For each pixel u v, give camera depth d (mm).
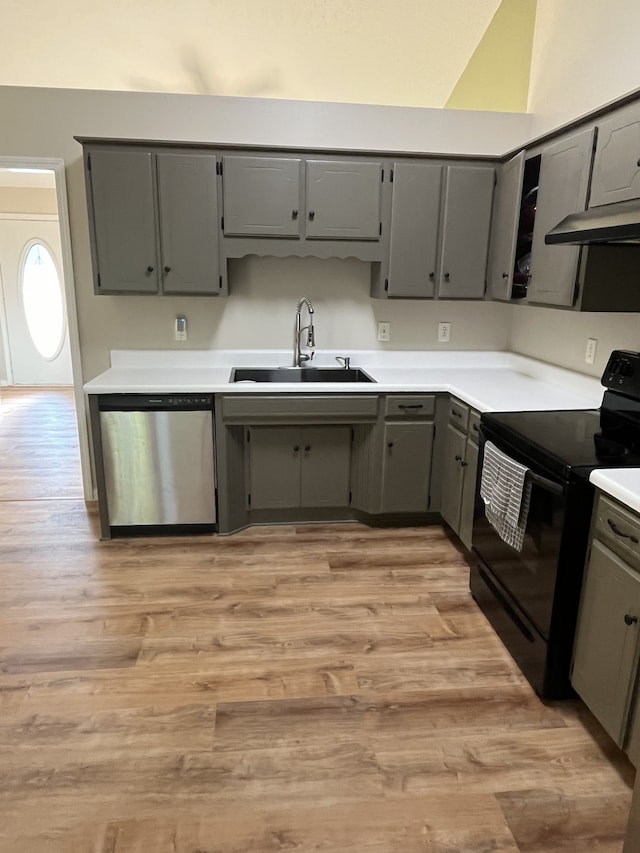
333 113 3275
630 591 1609
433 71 3668
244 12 3258
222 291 3156
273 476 3291
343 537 3256
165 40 3420
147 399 2977
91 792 1640
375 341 3643
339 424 3221
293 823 1559
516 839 1530
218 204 3043
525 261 3004
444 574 2873
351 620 2479
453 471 3066
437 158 3119
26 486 3969
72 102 3127
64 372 6906
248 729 1876
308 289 3521
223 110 3209
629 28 2551
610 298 2434
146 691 2037
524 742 1851
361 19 3301
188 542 3166
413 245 3205
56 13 3248
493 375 3438
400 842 1513
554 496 1880
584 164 2365
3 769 1708
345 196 3104
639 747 1362
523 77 3414
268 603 2598
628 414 2238
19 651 2242
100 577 2795
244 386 3004
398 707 1985
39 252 6566
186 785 1667
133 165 2955
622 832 1558
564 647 1960
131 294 3113
